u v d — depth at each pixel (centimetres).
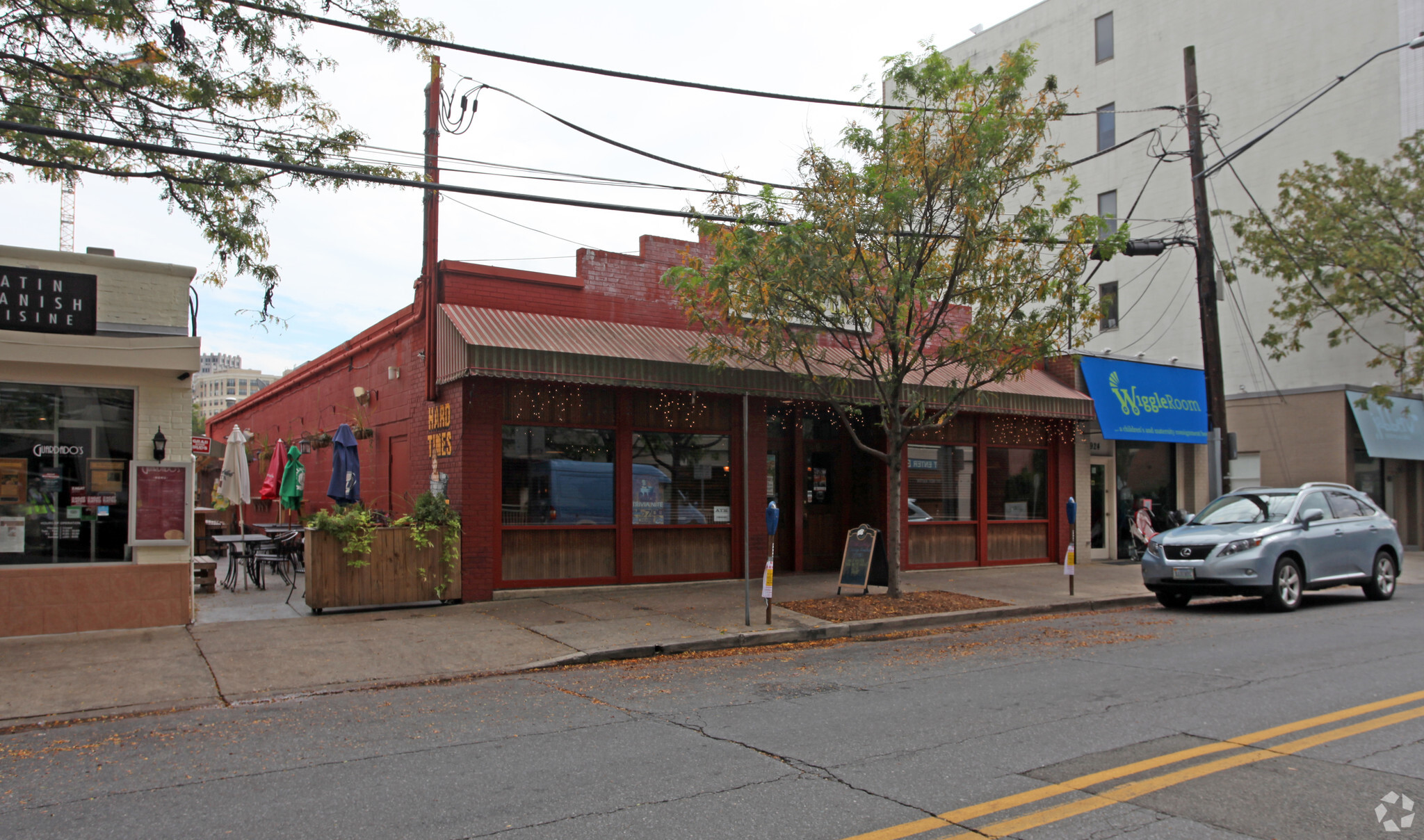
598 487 1359
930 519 1700
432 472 1356
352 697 784
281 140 1145
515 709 727
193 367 1040
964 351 1243
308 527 1158
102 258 1030
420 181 1084
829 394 1300
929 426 1309
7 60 1070
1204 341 1606
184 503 1060
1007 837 440
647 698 764
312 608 1141
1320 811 472
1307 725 642
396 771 557
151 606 1041
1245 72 2870
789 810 479
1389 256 2222
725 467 1477
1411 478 2588
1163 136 3058
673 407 1421
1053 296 1249
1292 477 2411
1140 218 3108
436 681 848
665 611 1190
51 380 996
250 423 2923
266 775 552
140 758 595
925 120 1197
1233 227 2509
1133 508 1997
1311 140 2716
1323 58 2695
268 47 1127
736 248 1166
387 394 1620
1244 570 1238
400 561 1196
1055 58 3400
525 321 1288
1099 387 1852
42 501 1002
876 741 614
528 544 1297
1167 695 743
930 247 1216
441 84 1257
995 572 1691
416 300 1431
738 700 754
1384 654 920
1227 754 575
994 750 589
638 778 538
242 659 898
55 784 542
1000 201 1266
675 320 1449
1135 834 444
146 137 1104
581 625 1086
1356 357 2603
